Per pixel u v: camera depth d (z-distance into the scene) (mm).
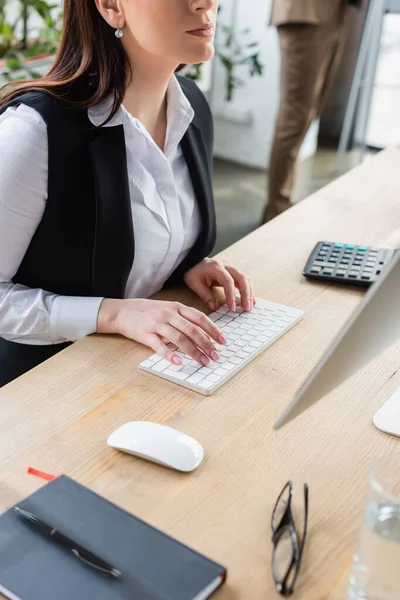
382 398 1090
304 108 3357
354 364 853
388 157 2104
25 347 1402
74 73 1300
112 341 1218
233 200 3828
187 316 1209
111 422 1017
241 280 1381
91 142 1277
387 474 787
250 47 4055
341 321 1298
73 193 1292
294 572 786
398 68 4328
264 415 1042
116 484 905
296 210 1748
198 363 1146
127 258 1347
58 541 800
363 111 4301
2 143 1257
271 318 1290
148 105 1385
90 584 749
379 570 719
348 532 844
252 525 851
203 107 1553
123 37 1280
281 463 950
